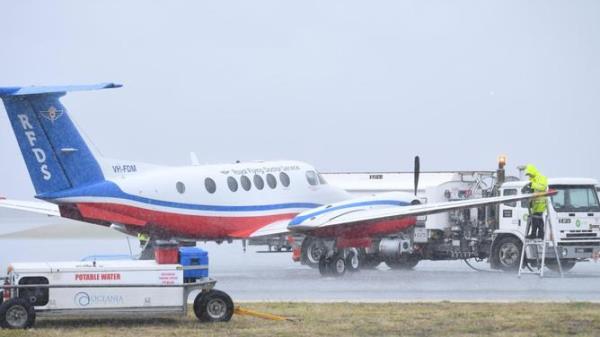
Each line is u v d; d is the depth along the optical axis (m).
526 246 55.25
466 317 32.88
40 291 30.16
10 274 30.98
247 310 32.28
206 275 32.25
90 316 30.83
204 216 53.47
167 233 52.84
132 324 31.16
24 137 46.53
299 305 36.22
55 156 47.34
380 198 55.78
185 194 52.50
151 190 50.94
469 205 51.41
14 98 45.91
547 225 52.66
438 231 60.72
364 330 30.12
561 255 54.53
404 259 60.50
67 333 29.05
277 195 57.31
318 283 48.03
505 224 57.50
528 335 29.22
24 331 28.91
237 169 56.00
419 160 61.53
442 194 62.47
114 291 30.48
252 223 55.84
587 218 54.84
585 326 30.88
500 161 62.03
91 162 48.66
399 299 39.38
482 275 53.78
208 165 55.12
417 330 30.16
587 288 44.62
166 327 30.48
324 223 52.59
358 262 56.00
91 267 30.73
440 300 38.88
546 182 53.03
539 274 52.06
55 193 47.34
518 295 41.22
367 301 38.16
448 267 64.50
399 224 55.41
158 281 31.12
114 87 39.59
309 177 59.50
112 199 49.28
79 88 40.25
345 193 61.66
